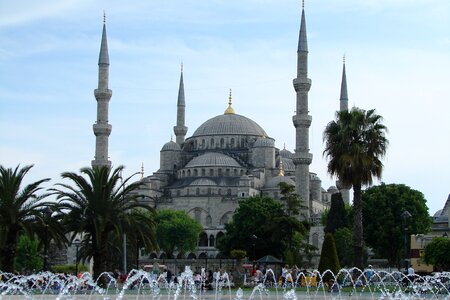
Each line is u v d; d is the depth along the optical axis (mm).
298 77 160125
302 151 159375
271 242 133625
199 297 51812
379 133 63469
